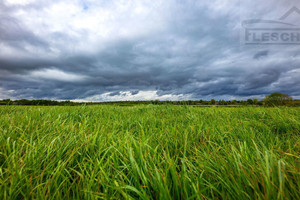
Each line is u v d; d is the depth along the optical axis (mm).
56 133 2221
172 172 1142
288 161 1382
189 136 2363
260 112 4098
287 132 2549
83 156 1656
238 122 3244
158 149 1938
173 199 1021
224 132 2441
